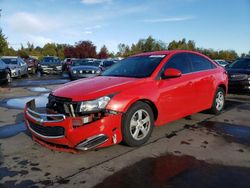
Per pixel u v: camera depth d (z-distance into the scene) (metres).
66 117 3.77
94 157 3.94
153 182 3.25
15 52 61.31
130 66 5.28
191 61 5.64
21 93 10.38
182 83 5.10
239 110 6.95
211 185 3.17
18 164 3.77
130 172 3.49
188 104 5.32
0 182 3.29
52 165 3.72
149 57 5.40
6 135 4.98
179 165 3.67
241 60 10.84
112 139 3.94
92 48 53.31
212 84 6.02
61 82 15.44
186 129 5.24
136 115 4.27
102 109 3.87
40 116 4.02
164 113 4.76
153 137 4.77
